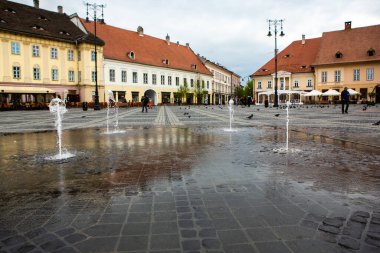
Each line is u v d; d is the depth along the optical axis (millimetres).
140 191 4176
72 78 49188
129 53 55375
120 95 53781
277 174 4984
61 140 9352
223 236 2822
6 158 6598
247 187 4297
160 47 66125
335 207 3494
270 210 3428
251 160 6098
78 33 50719
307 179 4660
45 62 45625
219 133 10789
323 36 63438
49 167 5691
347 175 4867
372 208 3455
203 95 71875
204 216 3283
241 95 112125
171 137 9781
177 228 2998
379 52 56031
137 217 3277
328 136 9586
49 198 3945
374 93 53156
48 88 46000
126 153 7023
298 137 9469
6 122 17312
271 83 68125
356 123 14023
